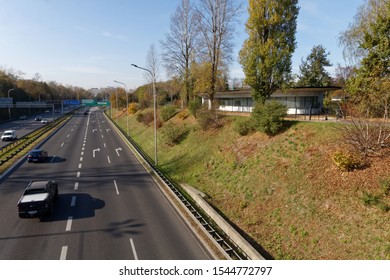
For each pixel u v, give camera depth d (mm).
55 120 80125
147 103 73812
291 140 20000
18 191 20344
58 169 26969
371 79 19844
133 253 12266
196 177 23594
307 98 34594
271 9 24469
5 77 103500
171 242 13344
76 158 31984
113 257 11898
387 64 19453
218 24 34406
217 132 29000
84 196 19609
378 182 13047
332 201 13820
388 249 10383
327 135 18234
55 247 12688
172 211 17234
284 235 13742
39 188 16469
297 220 14141
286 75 25656
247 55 26125
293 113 35281
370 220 11898
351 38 27438
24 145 38219
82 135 51312
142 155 32312
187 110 40250
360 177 13891
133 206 17891
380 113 16953
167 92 85188
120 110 98250
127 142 43250
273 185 17484
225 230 14867
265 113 21938
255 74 25875
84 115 106000
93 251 12375
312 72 57469
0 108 84312
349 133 15711
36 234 13914
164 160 30172
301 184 16047
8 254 12055
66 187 21578
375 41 19891
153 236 13938
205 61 36969
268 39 24547
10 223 15109
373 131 15180
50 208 15969
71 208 17391
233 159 22906
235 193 19094
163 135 36781
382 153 14602
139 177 24500
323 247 12062
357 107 17875
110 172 26062
